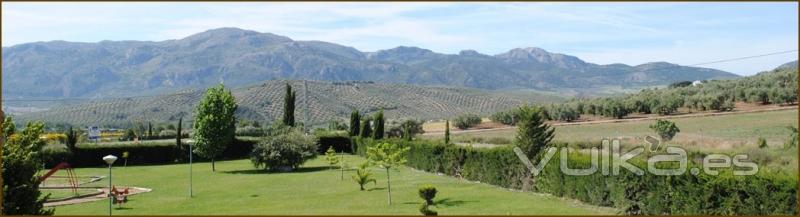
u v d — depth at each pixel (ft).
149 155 150.30
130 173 121.08
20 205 52.60
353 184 89.56
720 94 188.44
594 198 64.18
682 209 53.72
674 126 128.67
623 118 194.18
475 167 92.07
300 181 97.19
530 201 67.31
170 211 66.08
